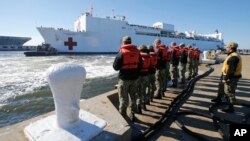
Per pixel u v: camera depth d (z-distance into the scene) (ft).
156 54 16.43
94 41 142.10
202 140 10.44
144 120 13.20
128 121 12.56
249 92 21.75
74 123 7.39
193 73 31.12
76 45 137.69
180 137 10.96
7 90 38.29
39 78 50.34
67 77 6.66
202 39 206.18
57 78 6.58
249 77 32.09
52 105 30.42
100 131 7.76
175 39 177.06
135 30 155.63
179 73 26.02
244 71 40.06
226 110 14.93
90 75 55.57
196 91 21.62
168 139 10.75
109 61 97.40
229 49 14.42
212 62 56.18
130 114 12.78
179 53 22.72
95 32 141.49
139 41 157.99
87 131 7.38
